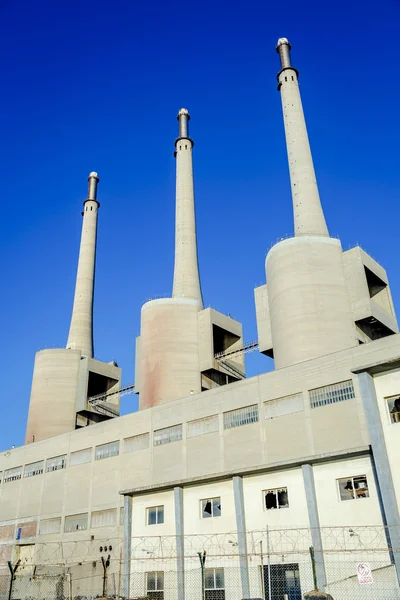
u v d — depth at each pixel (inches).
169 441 2213.3
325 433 1747.0
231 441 1994.3
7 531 2719.0
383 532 1059.9
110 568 2060.8
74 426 3361.2
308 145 3036.4
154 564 1288.1
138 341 3171.8
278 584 1139.3
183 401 2233.0
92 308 4042.8
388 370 1031.6
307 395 1839.3
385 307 2591.0
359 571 815.7
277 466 1211.9
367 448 1113.4
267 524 1197.1
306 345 2244.1
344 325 2284.7
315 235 2672.2
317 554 1095.0
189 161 3900.1
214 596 1200.2
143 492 1390.3
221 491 1286.9
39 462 2765.7
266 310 2664.9
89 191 4488.2
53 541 2463.1
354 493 1123.3
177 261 3459.6
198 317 3021.7
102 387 3774.6
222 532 1245.7
